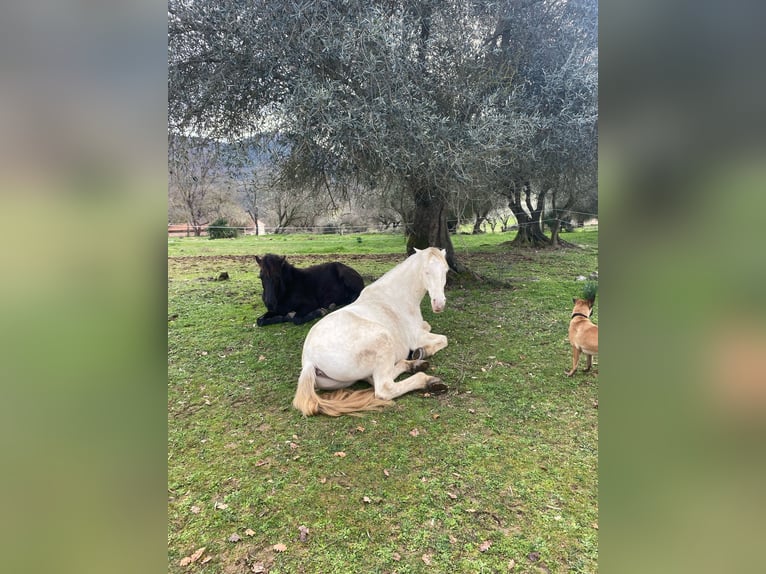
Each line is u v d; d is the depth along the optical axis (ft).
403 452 7.14
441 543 5.39
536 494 6.15
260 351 11.23
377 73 9.78
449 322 12.67
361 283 14.60
